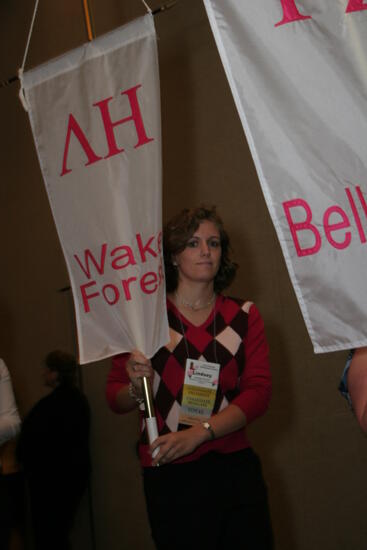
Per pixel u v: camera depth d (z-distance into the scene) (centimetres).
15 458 553
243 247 524
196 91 557
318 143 187
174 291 291
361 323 180
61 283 630
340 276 183
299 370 496
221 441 265
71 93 269
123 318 262
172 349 276
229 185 534
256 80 194
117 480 571
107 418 582
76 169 269
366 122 184
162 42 579
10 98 680
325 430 484
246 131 193
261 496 266
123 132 259
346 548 471
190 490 258
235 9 198
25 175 665
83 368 602
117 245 261
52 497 518
